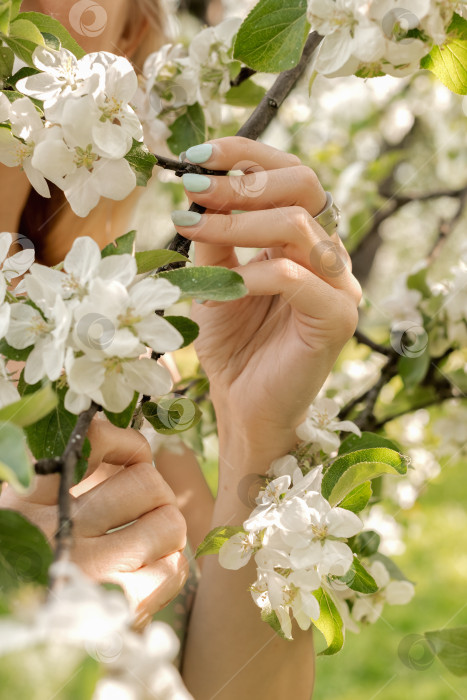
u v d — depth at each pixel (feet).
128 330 2.23
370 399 3.53
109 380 2.25
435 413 4.23
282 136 6.07
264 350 2.79
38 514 2.45
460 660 2.48
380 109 6.83
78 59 2.54
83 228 3.18
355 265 6.48
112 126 2.47
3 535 2.07
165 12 3.31
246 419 2.78
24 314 2.29
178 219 2.53
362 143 7.25
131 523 2.64
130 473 2.56
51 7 2.91
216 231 2.53
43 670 2.02
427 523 7.24
